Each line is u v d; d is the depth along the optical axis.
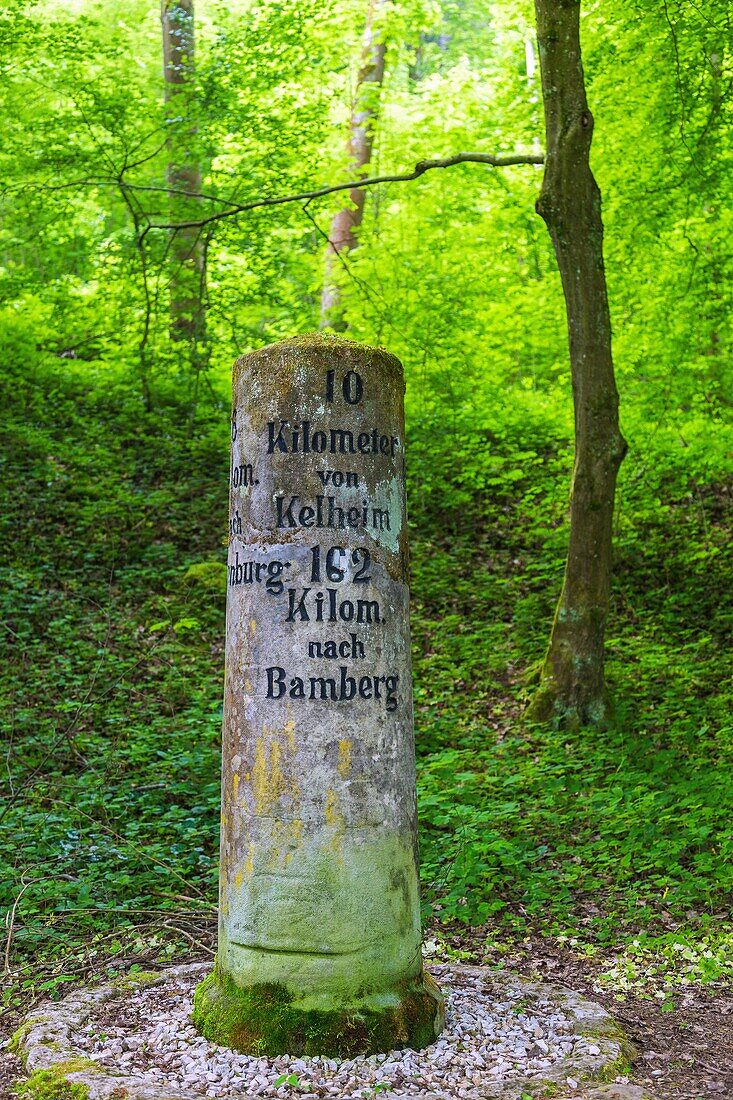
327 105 15.62
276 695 4.19
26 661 9.95
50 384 16.11
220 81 14.75
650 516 13.62
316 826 4.11
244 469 4.42
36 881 6.30
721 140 11.88
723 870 6.57
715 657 10.90
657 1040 4.59
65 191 15.36
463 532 14.32
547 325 14.77
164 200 15.31
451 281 14.93
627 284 12.98
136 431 15.45
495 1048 4.17
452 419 15.55
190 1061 3.96
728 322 12.60
